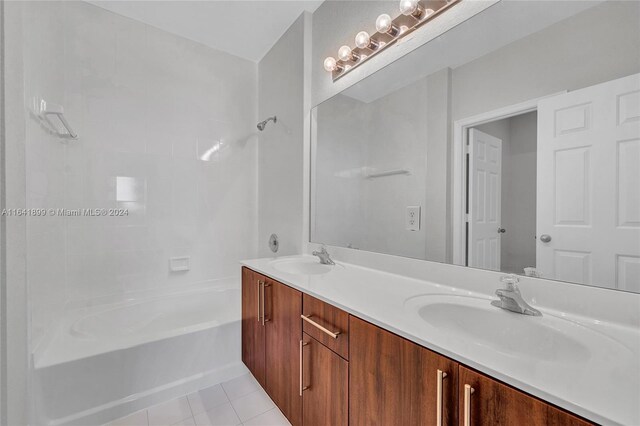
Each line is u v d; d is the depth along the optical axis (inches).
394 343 30.7
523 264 38.2
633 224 29.8
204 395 65.1
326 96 74.0
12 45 44.6
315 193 77.4
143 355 61.0
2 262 41.8
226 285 99.0
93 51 76.5
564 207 34.6
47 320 60.7
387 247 57.7
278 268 65.7
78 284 74.9
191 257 93.7
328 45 73.5
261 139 104.6
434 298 40.6
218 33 89.7
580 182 33.3
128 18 82.0
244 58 104.5
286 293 51.3
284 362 51.9
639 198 29.4
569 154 34.1
